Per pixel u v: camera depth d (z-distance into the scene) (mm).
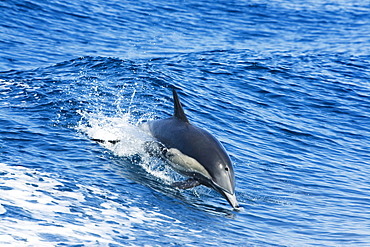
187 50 74875
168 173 34250
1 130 36625
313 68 67938
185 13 99375
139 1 102062
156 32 84875
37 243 22562
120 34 80750
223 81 58938
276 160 40031
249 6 111000
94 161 33719
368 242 27547
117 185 30781
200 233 26500
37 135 36625
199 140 32406
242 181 35062
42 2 87562
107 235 24375
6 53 63438
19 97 45031
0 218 24172
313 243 27094
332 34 96250
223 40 84812
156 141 34344
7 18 78062
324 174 38344
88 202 27656
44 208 25984
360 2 127125
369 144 46125
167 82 54500
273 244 26406
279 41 87875
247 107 52000
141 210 28062
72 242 23109
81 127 39500
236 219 29281
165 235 25500
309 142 45031
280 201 32688
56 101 44531
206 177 31312
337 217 31078
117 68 58000
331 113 53156
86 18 85812
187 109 48594
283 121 49438
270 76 62375
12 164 30969
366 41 91188
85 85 50500
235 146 41812
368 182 37594
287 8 113750
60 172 30953
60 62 60656
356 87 61344
